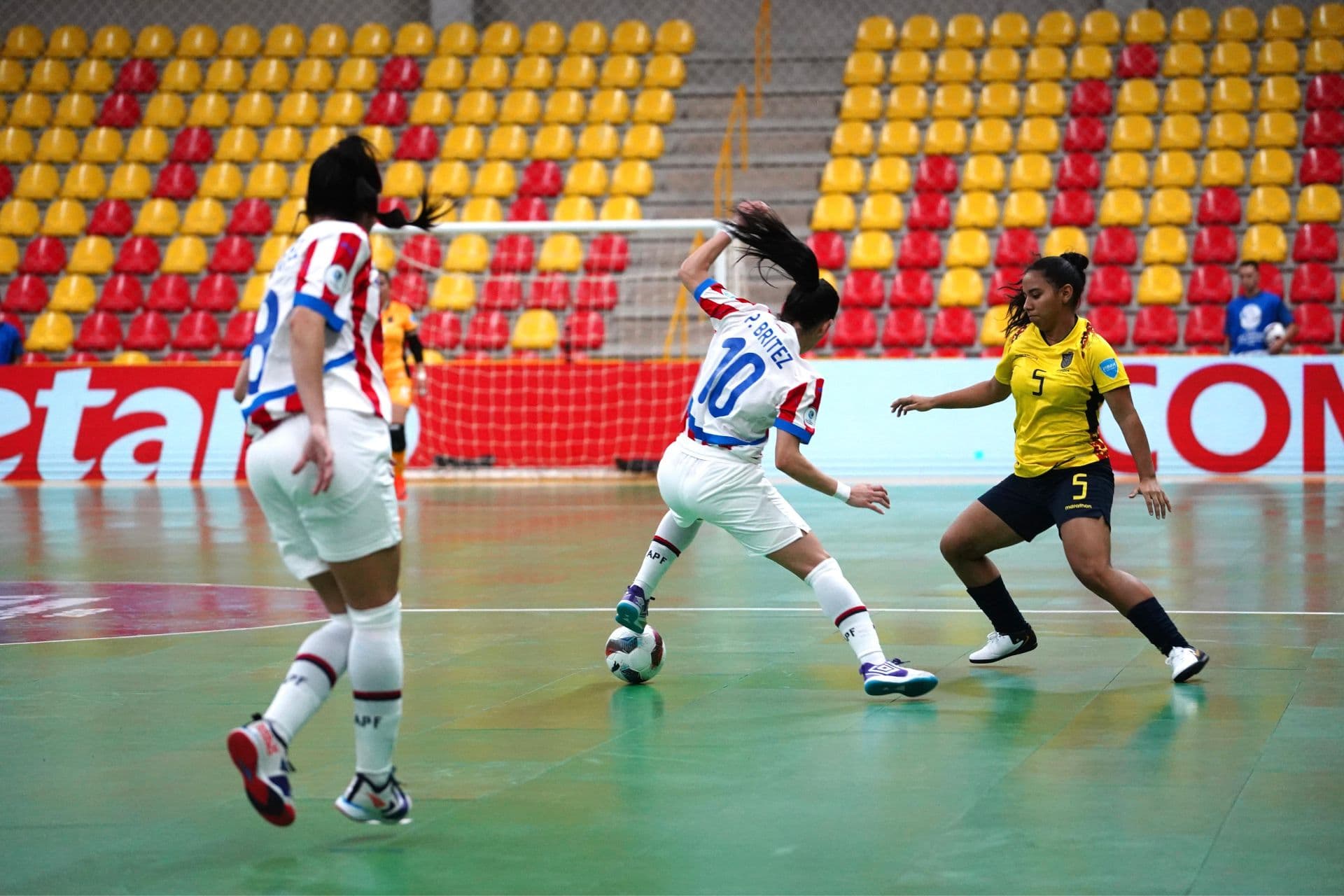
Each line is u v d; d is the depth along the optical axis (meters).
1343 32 35.00
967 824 5.98
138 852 5.78
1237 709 8.09
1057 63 35.53
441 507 22.94
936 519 20.28
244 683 9.27
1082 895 5.09
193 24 41.22
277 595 13.42
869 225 32.62
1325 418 26.73
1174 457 27.12
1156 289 30.47
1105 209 32.19
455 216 34.03
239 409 29.30
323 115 37.66
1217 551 15.79
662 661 9.27
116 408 29.59
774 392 8.45
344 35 39.41
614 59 37.44
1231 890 5.12
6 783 6.86
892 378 27.89
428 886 5.32
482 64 37.88
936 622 11.38
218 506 23.59
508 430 29.44
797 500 23.86
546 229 27.11
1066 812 6.12
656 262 33.09
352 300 5.88
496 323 31.66
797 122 35.47
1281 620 11.20
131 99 38.16
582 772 6.92
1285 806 6.15
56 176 36.69
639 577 9.11
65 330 32.91
